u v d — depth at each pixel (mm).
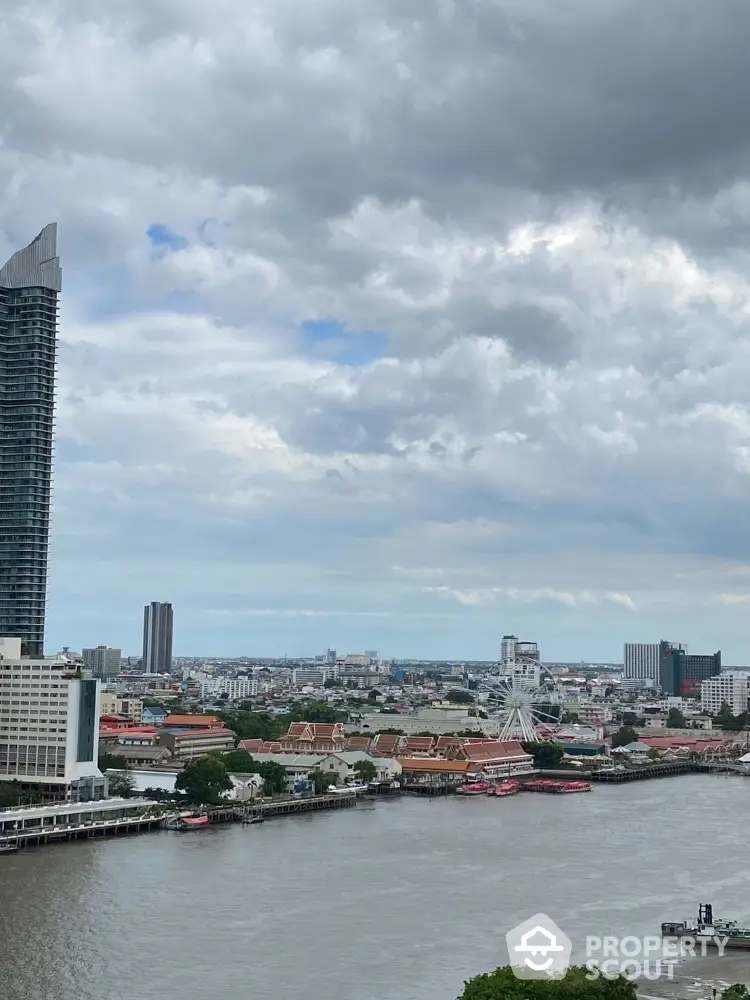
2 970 189500
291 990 180250
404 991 179750
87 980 184750
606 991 143250
